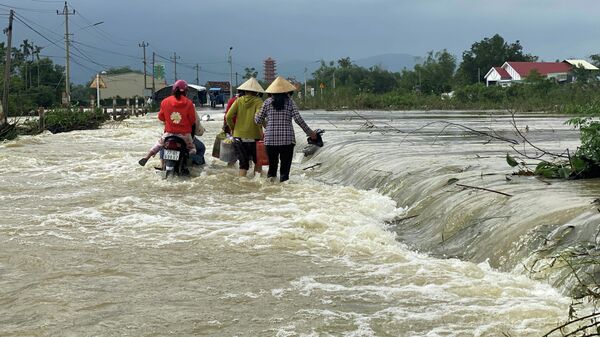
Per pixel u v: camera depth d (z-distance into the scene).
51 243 7.68
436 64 89.81
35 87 84.75
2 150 18.83
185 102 12.91
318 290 5.90
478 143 16.92
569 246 6.04
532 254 6.25
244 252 7.27
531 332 4.76
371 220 9.12
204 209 9.85
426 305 5.44
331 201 10.45
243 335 4.87
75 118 32.97
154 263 6.84
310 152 17.33
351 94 59.62
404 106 56.59
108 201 10.43
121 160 15.64
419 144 16.61
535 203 7.30
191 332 4.93
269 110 12.27
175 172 12.91
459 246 7.49
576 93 46.41
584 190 8.09
